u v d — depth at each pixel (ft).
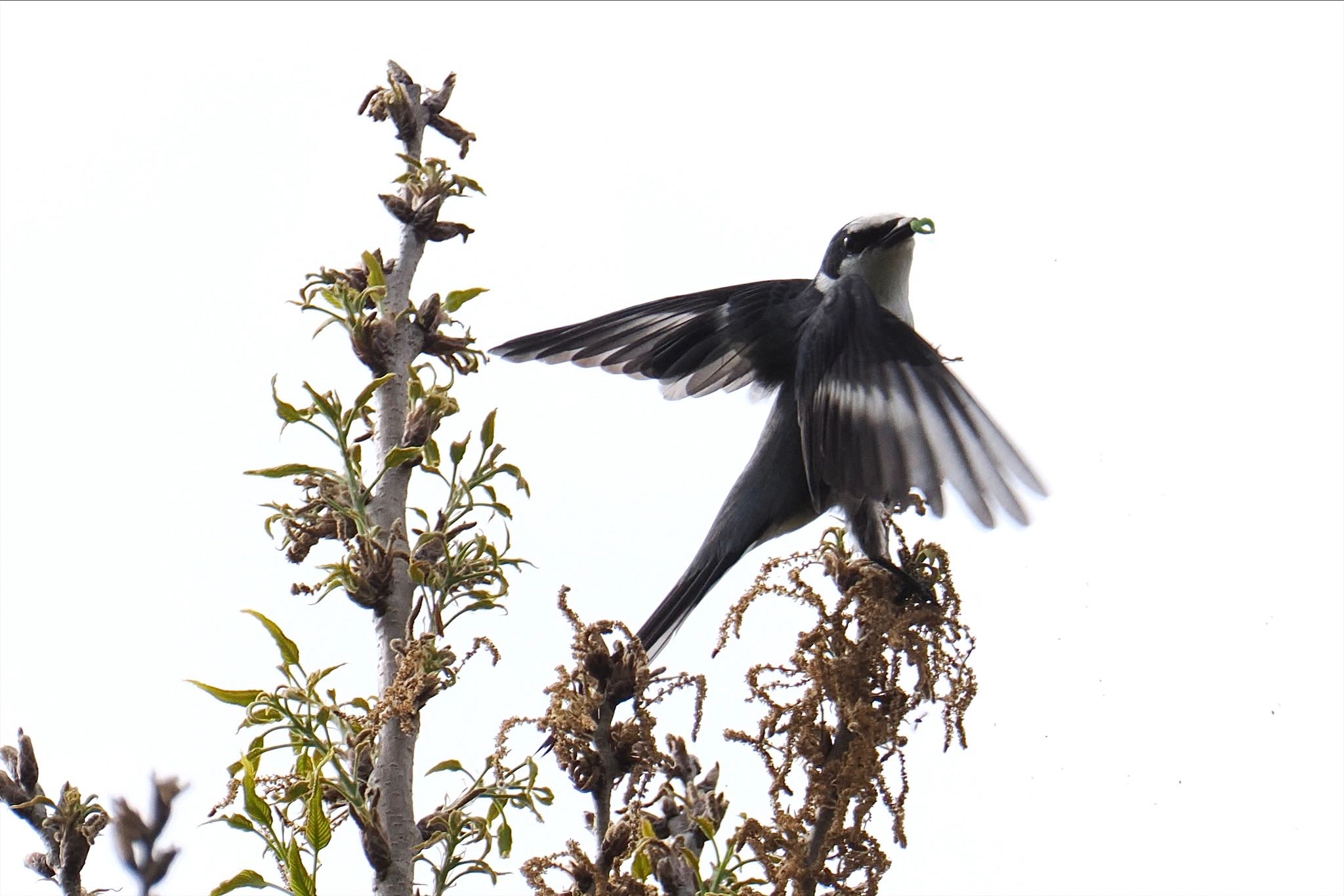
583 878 21.86
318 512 27.55
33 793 24.70
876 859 21.50
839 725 22.56
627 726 22.88
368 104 32.60
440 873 24.02
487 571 26.58
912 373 32.83
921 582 24.45
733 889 20.81
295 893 21.83
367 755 24.09
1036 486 29.35
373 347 29.07
